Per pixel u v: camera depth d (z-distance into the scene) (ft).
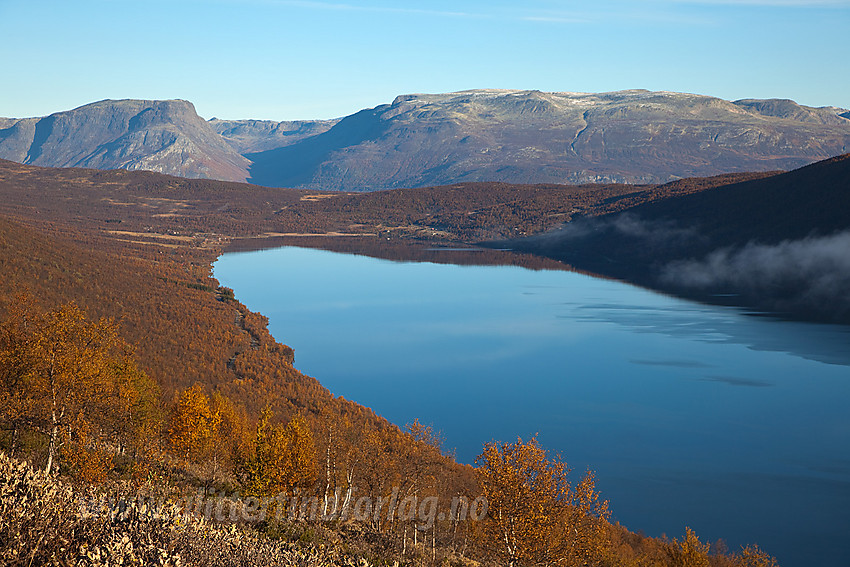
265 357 432.25
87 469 82.43
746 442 340.18
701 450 329.72
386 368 503.61
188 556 47.19
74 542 44.11
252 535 65.31
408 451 139.44
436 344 593.42
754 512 254.47
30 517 43.09
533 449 100.94
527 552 96.53
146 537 46.55
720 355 536.01
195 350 398.83
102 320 94.38
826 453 322.96
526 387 452.76
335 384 454.81
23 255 449.89
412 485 133.69
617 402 414.41
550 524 97.40
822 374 471.21
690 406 407.23
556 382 466.70
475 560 115.85
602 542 115.03
